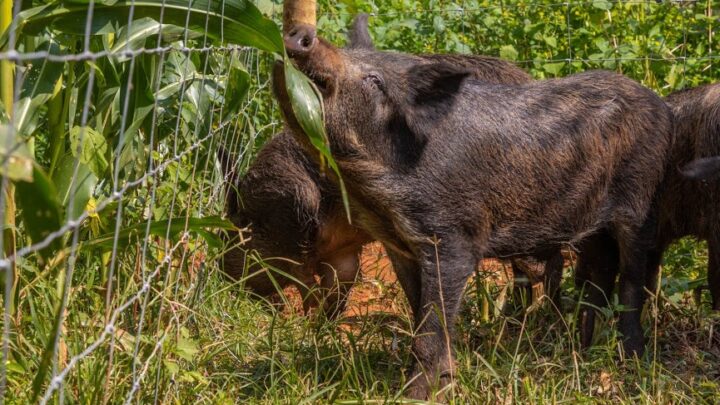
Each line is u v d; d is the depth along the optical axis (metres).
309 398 8.62
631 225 10.92
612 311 10.56
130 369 8.13
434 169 9.88
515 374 9.42
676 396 9.36
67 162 8.45
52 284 9.13
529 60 16.44
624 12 17.03
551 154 10.36
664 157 11.05
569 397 9.37
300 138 9.25
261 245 12.84
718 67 16.14
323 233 12.62
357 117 9.60
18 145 4.39
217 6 7.80
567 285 12.99
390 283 13.45
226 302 11.66
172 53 11.45
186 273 11.45
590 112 10.66
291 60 8.73
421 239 9.90
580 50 16.47
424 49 16.75
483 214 10.14
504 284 12.45
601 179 10.72
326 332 10.68
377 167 9.78
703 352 10.81
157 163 10.98
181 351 8.26
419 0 17.83
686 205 11.32
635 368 10.23
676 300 11.75
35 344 8.77
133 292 9.73
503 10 17.23
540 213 10.48
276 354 10.13
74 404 7.49
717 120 10.76
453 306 9.95
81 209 8.34
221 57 12.58
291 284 13.43
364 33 10.66
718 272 11.23
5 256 8.05
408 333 9.69
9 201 7.99
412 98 9.87
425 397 9.52
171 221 8.44
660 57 16.08
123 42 8.94
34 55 4.68
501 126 10.22
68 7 7.77
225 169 12.90
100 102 9.23
